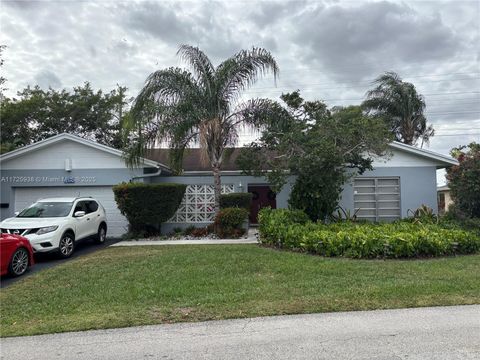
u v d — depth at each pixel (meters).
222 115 15.48
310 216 14.68
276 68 15.59
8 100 27.08
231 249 11.60
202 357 4.48
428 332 5.05
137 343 4.95
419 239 10.31
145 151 15.41
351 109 23.67
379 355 4.39
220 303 6.53
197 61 15.44
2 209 16.72
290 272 8.66
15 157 16.78
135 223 15.23
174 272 8.85
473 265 9.20
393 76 27.20
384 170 17.48
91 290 7.64
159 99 15.03
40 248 10.97
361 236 10.61
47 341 5.11
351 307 6.16
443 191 25.95
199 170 19.50
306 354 4.48
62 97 29.34
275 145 15.11
